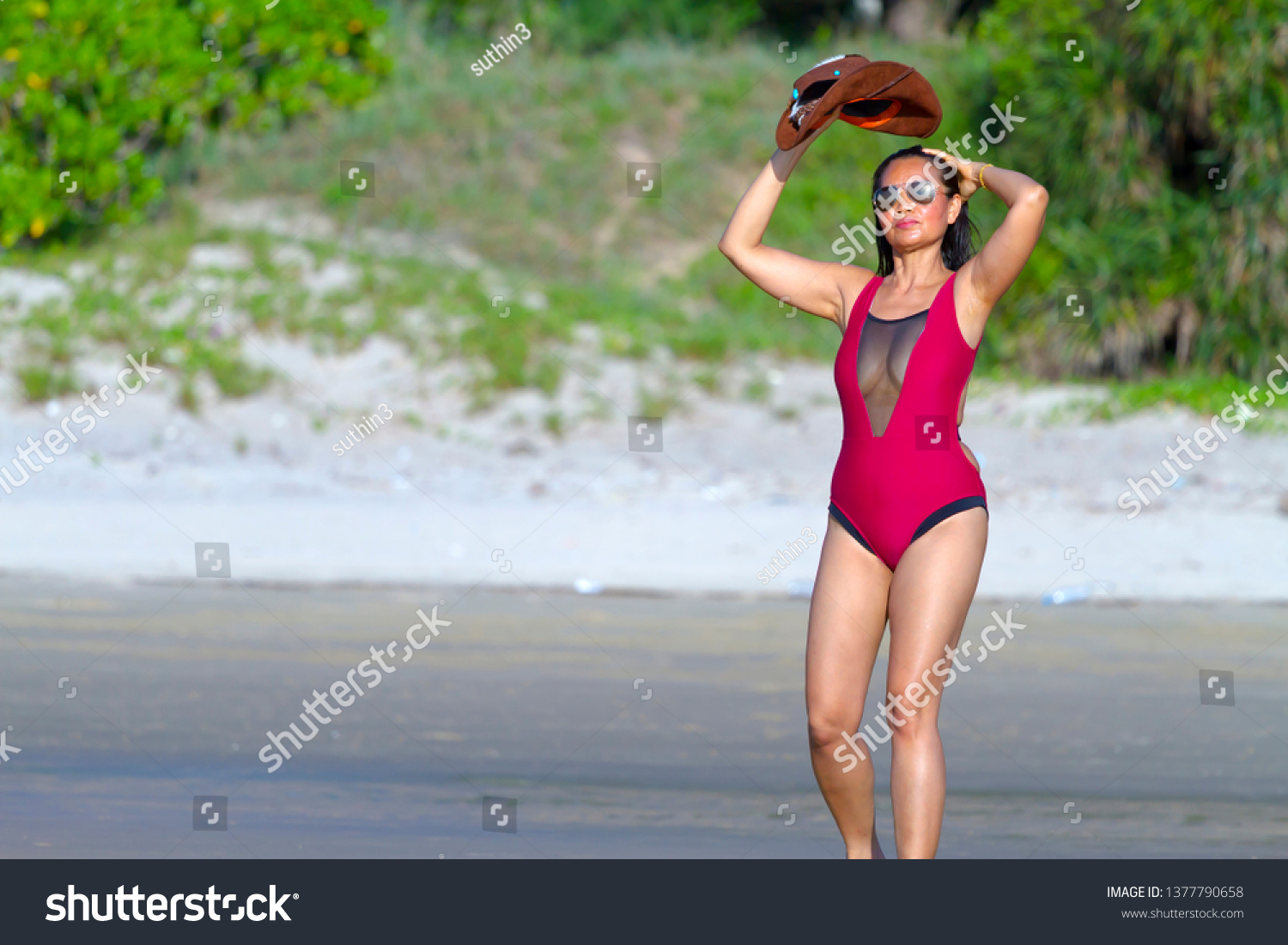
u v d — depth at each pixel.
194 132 66.44
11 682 25.55
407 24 77.56
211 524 39.53
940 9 84.12
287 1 64.94
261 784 20.41
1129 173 61.94
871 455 15.37
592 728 23.38
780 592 34.19
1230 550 37.66
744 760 21.70
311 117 68.75
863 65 16.31
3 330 54.56
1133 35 61.75
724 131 72.00
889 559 15.27
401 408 52.41
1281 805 19.77
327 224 63.97
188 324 55.41
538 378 53.97
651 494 44.72
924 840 14.81
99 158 59.44
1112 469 47.50
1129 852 17.77
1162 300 60.59
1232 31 59.84
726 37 84.69
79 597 32.84
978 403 54.97
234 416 51.00
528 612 32.19
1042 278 60.75
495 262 63.72
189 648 28.34
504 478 46.59
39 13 57.91
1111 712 24.44
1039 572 35.16
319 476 46.38
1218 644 29.59
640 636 30.12
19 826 18.55
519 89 73.62
